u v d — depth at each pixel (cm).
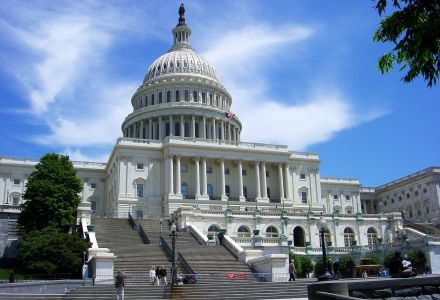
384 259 6412
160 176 9188
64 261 4816
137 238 5700
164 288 3222
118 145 9081
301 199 10175
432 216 11050
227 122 11531
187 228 6169
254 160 9738
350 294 1873
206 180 9294
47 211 6222
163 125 11100
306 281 3459
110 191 9956
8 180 10081
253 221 6800
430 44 1091
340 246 7238
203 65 12512
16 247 6216
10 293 3275
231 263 4325
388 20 1166
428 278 1995
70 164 6888
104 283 3659
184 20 13825
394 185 12588
